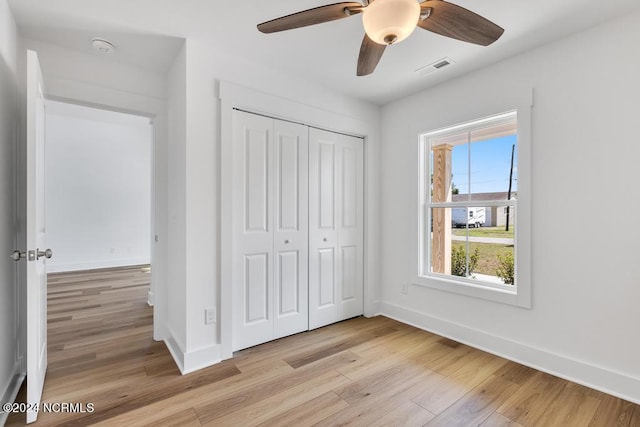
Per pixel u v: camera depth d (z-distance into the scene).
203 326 2.21
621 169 1.85
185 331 2.15
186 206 2.14
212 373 2.11
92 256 5.73
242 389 1.92
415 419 1.65
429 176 3.04
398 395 1.87
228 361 2.28
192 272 2.17
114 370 2.14
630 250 1.82
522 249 2.25
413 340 2.68
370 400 1.82
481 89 2.50
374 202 3.34
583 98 1.99
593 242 1.95
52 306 3.62
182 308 2.22
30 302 1.60
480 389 1.93
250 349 2.48
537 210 2.19
